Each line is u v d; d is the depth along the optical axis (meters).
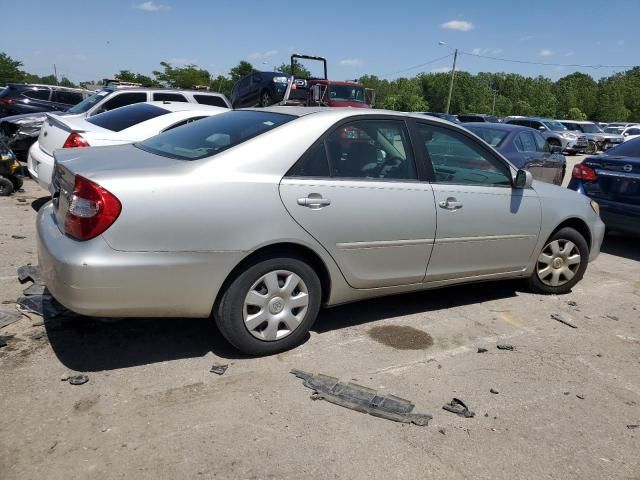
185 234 3.16
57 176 3.65
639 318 4.90
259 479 2.51
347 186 3.72
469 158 4.49
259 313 3.52
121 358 3.48
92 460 2.54
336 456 2.70
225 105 12.31
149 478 2.46
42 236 3.31
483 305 4.93
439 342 4.09
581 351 4.11
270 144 3.52
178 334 3.86
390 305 4.75
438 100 82.75
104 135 6.55
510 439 2.95
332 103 18.72
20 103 15.02
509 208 4.66
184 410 2.98
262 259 3.46
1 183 8.14
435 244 4.21
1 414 2.82
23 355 3.41
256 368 3.48
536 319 4.69
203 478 2.49
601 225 5.53
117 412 2.92
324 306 3.93
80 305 3.03
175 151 3.70
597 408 3.33
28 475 2.43
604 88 86.56
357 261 3.84
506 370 3.72
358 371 3.55
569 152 27.39
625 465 2.81
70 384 3.14
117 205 3.01
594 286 5.77
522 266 4.97
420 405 3.21
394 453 2.76
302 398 3.18
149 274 3.10
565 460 2.81
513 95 92.19
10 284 4.49
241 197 3.31
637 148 7.33
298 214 3.49
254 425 2.89
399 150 4.09
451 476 2.63
